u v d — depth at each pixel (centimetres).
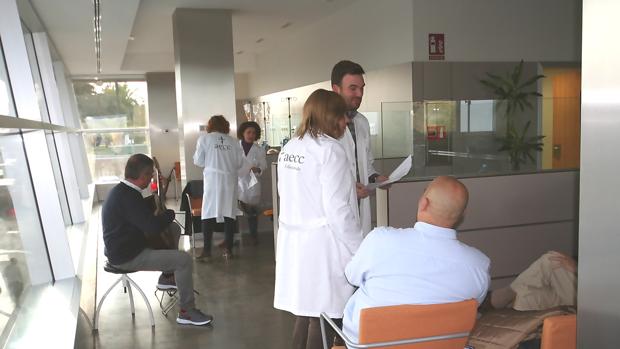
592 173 119
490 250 386
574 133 701
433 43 689
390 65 731
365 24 794
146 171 385
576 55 767
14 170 372
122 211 382
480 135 660
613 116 113
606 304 119
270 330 404
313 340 261
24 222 385
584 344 124
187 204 659
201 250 684
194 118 772
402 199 354
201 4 743
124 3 559
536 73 743
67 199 666
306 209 250
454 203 188
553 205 397
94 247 714
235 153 631
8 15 408
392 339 178
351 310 217
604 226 117
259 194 704
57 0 521
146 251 402
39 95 586
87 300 487
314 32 984
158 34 980
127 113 1315
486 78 718
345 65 304
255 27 977
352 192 249
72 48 846
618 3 111
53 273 416
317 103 251
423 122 631
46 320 321
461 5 701
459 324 182
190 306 414
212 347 374
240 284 526
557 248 401
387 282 196
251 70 1396
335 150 244
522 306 242
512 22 730
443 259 190
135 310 458
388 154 629
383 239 197
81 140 1183
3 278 306
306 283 249
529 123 700
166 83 1306
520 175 386
